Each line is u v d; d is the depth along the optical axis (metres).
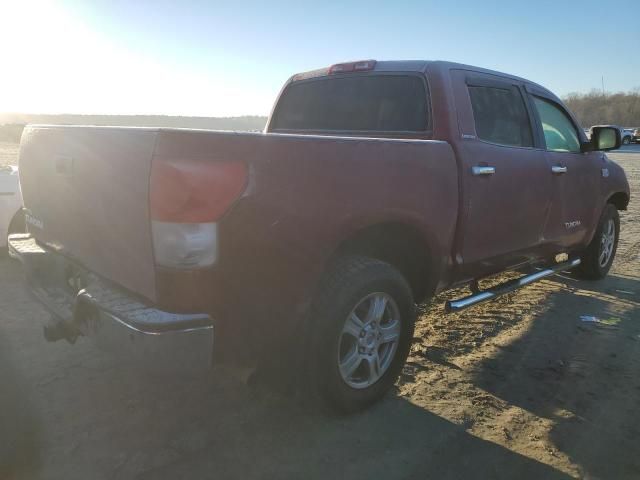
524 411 3.28
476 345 4.24
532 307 5.17
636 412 3.29
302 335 2.87
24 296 4.91
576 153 5.23
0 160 18.89
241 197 2.41
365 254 3.38
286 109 4.95
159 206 2.30
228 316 2.53
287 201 2.58
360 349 3.14
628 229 9.52
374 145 3.01
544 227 4.68
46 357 3.74
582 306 5.24
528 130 4.53
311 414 3.18
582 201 5.23
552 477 2.67
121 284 2.67
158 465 2.66
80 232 2.93
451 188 3.51
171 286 2.36
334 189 2.79
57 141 3.03
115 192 2.54
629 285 6.05
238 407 3.23
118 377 3.51
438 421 3.14
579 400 3.42
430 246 3.44
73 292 3.18
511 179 4.07
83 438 2.86
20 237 3.76
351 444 2.90
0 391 3.28
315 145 2.71
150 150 2.31
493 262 4.15
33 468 2.60
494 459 2.80
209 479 2.58
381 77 4.16
